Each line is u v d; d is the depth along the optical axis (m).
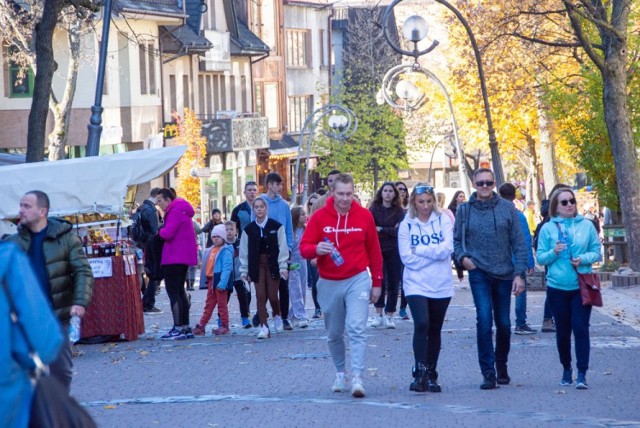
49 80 28.61
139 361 19.41
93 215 23.67
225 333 24.09
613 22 33.53
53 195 22.77
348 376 16.42
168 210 23.09
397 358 18.48
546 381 15.70
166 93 65.88
